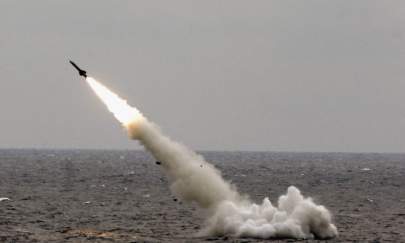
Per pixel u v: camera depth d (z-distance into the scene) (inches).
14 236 7298.2
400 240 7317.9
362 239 7224.4
